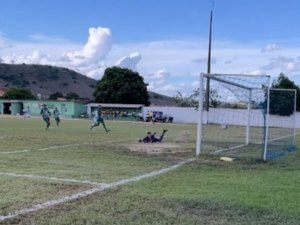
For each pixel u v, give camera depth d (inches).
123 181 396.5
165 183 390.9
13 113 3314.5
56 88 5816.9
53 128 1371.8
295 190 368.8
